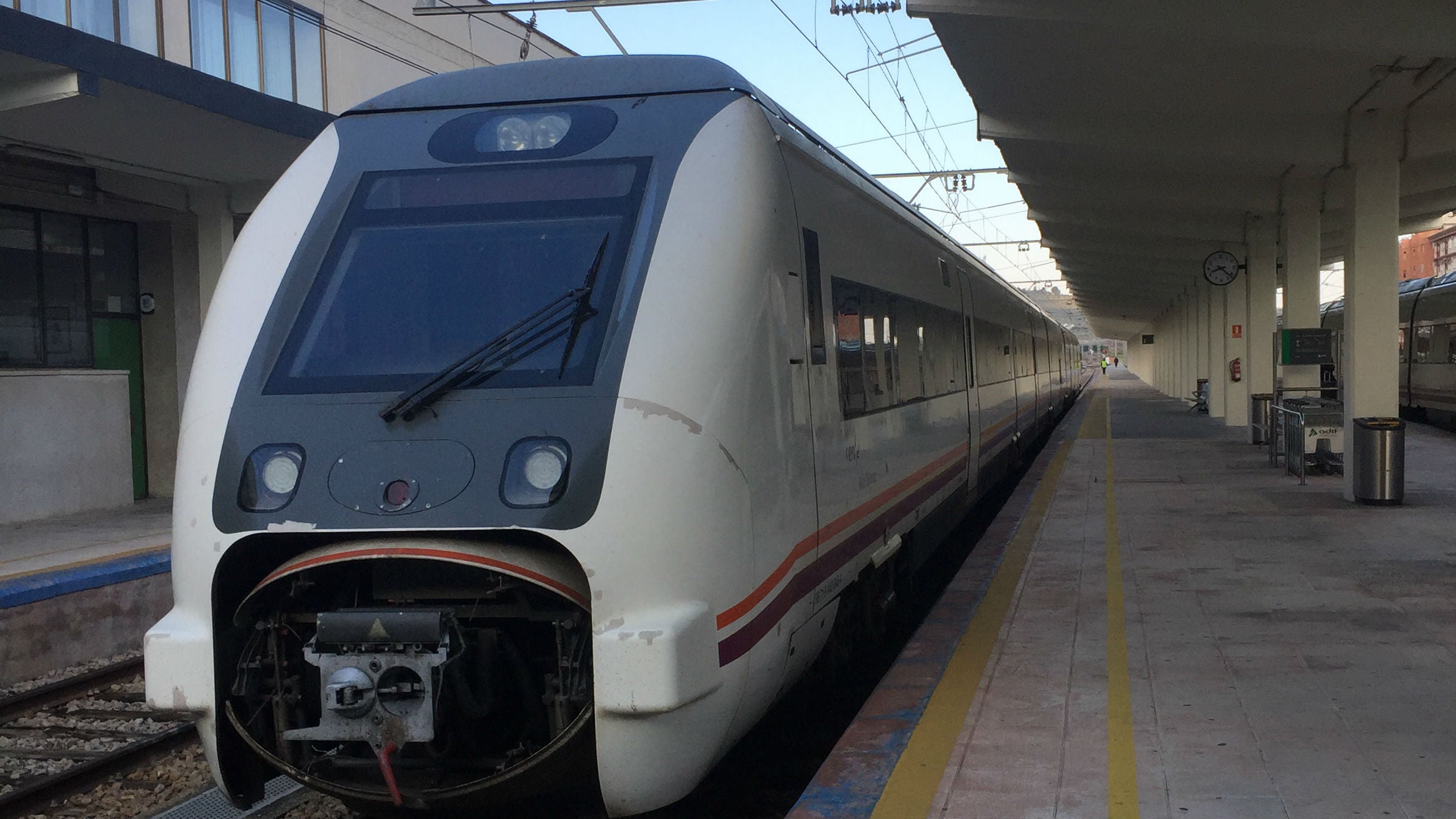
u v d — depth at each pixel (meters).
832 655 5.97
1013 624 6.89
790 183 5.02
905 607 8.46
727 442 4.06
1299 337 15.21
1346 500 12.08
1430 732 4.77
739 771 5.56
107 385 12.86
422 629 3.84
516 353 4.12
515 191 4.59
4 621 7.58
